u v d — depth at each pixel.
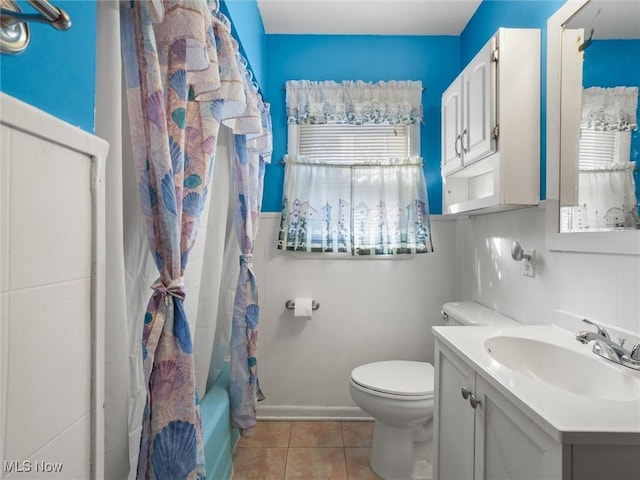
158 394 0.91
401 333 2.27
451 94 1.84
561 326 1.24
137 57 0.87
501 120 1.37
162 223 0.89
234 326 1.76
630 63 0.97
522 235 1.53
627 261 0.99
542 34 1.40
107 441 0.88
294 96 2.26
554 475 0.64
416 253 2.21
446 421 1.19
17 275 0.48
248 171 1.75
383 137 2.33
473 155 1.56
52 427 0.55
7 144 0.46
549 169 1.31
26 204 0.49
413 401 1.55
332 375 2.27
